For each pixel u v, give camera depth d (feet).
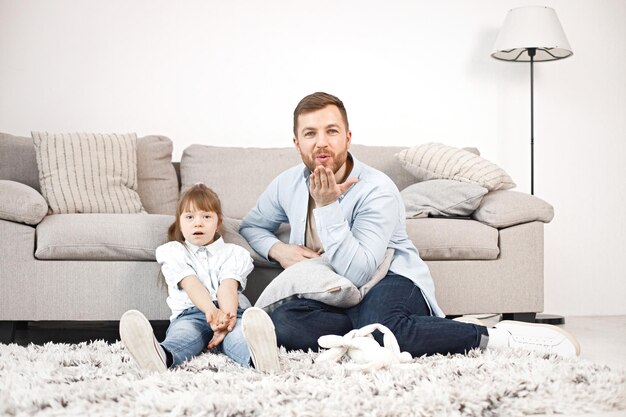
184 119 13.26
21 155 11.24
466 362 6.84
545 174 14.20
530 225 10.36
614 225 14.37
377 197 8.11
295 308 7.74
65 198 10.43
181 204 8.55
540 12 12.84
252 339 6.48
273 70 13.52
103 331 10.66
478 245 10.09
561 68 14.24
